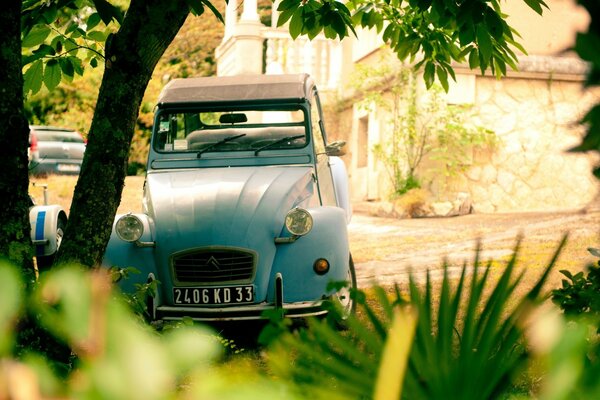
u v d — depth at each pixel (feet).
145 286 11.43
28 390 1.08
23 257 9.60
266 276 18.44
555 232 32.83
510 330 2.91
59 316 1.21
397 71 47.14
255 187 19.60
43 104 78.89
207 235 18.42
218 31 91.20
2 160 9.64
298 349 2.87
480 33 12.43
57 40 13.58
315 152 22.79
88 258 11.01
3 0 9.50
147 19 11.11
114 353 1.13
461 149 44.50
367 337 2.84
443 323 3.04
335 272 18.44
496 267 24.38
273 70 57.00
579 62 2.13
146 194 21.34
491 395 2.81
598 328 5.08
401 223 41.42
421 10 12.46
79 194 11.21
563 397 1.37
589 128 2.15
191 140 23.06
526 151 45.06
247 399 1.15
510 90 44.93
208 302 18.47
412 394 2.73
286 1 13.96
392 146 49.34
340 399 2.02
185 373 1.39
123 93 11.23
